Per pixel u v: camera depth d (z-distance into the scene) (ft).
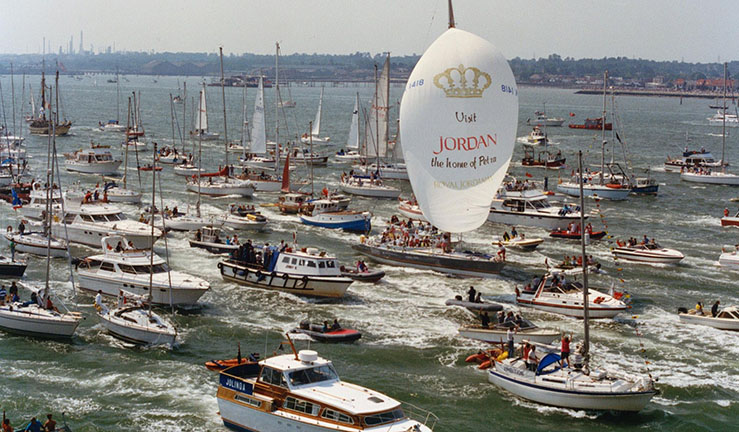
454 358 168.55
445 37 207.51
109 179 391.45
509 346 162.20
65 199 267.18
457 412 143.02
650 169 497.46
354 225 294.66
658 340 183.01
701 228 316.60
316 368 130.31
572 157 560.61
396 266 242.99
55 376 152.97
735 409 147.84
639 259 258.37
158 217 280.72
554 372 150.61
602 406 143.95
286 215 319.06
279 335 179.11
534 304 203.00
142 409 139.85
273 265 213.46
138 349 168.35
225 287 213.46
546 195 335.26
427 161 210.59
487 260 231.71
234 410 131.44
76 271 220.43
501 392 151.94
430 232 262.06
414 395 149.38
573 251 271.69
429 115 207.82
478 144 206.69
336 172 447.42
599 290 219.00
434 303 206.59
